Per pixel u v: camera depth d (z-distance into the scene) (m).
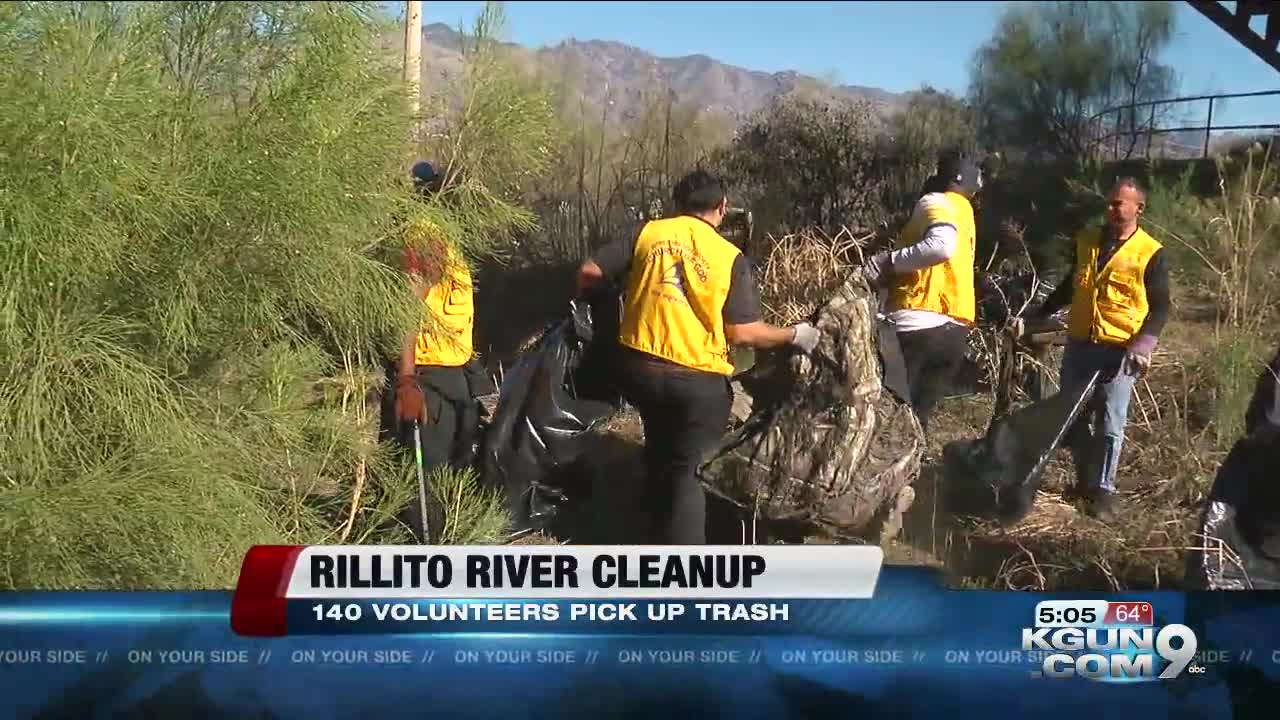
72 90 2.82
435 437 4.36
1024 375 5.67
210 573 3.17
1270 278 5.80
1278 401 3.72
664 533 4.07
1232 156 7.48
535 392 4.68
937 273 4.86
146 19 3.22
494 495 4.37
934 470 5.03
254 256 3.30
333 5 3.36
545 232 7.79
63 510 2.86
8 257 2.79
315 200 3.18
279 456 3.60
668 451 4.06
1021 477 4.77
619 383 4.09
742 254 4.03
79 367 3.03
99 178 2.85
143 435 3.06
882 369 4.36
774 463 4.19
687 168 8.42
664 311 3.94
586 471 4.84
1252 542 3.74
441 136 3.90
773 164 8.68
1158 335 4.70
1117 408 4.75
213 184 3.16
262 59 3.38
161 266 3.21
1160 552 4.54
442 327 4.04
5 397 2.90
